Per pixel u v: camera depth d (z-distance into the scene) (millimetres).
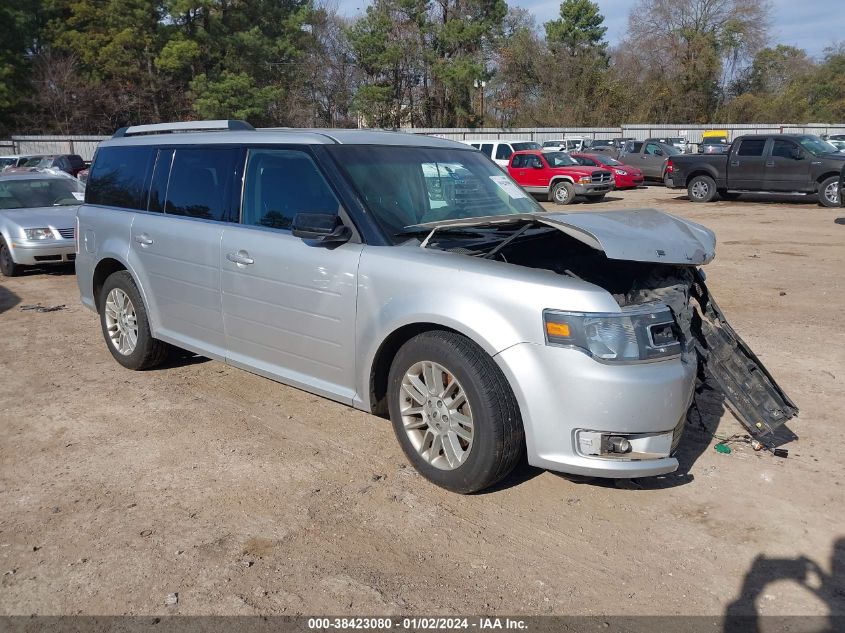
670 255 3635
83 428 4867
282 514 3730
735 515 3701
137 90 44844
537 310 3471
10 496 3951
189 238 5148
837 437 4617
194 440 4641
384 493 3934
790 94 64938
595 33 62562
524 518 3686
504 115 62281
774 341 6730
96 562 3330
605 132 48750
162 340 5621
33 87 44906
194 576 3221
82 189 12492
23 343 7098
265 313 4676
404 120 53312
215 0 42344
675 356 3635
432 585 3150
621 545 3445
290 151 4633
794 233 13922
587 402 3404
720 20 63812
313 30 51125
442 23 52969
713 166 20625
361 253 4129
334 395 4383
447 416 3824
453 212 4668
